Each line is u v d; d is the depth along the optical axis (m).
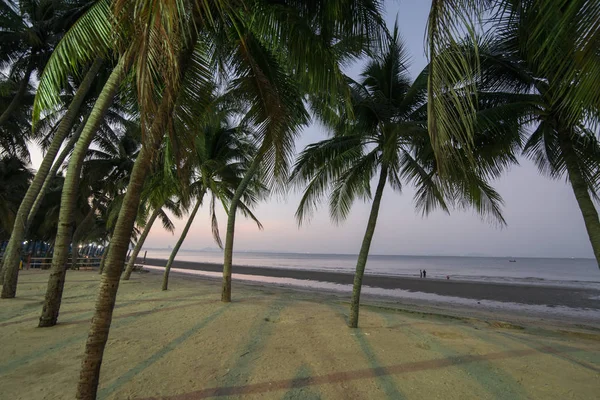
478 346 5.35
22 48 10.73
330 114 6.23
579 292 16.55
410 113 6.51
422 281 21.52
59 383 3.28
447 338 5.84
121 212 2.64
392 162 6.41
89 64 8.90
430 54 1.99
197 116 3.82
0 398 2.94
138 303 8.34
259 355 4.50
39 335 5.02
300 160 6.80
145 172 2.71
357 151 6.75
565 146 5.62
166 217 22.94
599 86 2.02
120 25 2.35
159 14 1.81
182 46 2.76
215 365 4.04
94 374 2.47
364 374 3.92
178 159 3.61
